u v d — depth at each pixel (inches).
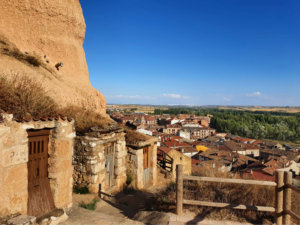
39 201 181.2
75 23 617.3
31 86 209.6
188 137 3006.9
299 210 188.7
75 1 633.6
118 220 187.5
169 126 3690.9
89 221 181.5
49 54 525.7
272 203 185.8
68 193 215.5
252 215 170.2
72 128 223.0
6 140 147.7
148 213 191.2
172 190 232.7
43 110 184.9
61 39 564.7
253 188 202.1
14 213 152.6
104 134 320.5
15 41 447.5
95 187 303.1
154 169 460.8
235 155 1696.6
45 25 523.8
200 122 4387.3
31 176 180.4
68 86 492.4
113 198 311.4
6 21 443.2
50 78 428.8
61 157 203.2
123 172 375.6
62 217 181.5
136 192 366.0
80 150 311.6
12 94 170.6
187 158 673.6
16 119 155.9
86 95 517.0
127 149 410.9
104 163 329.1
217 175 237.9
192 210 178.9
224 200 195.0
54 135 198.2
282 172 153.5
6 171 147.6
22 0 469.7
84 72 638.5
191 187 223.8
